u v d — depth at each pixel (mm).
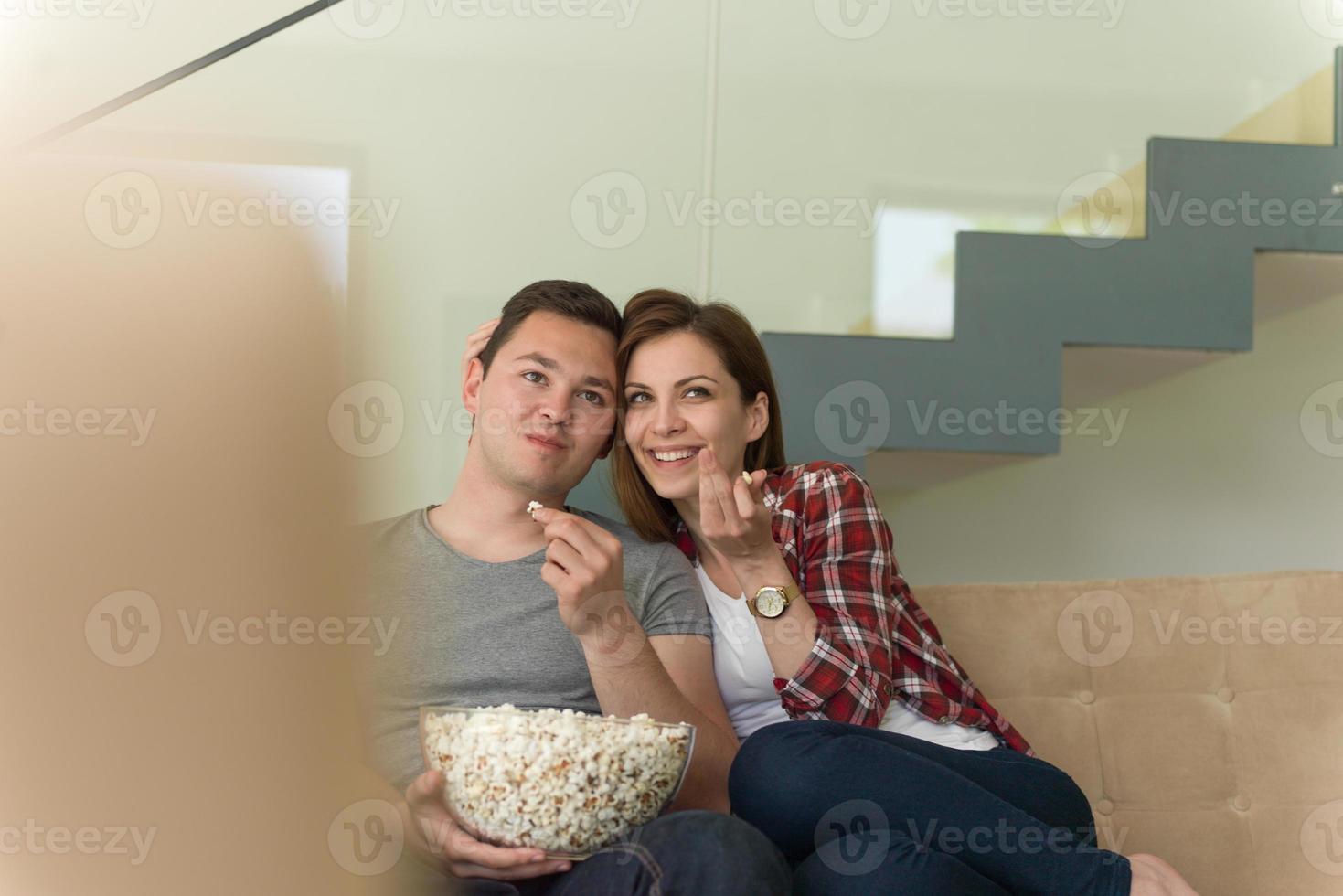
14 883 144
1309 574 1770
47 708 143
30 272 140
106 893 147
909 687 1570
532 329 1567
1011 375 2043
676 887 1006
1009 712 1711
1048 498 2973
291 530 147
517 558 1521
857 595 1560
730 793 1318
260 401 144
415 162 1996
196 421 142
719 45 2066
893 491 2957
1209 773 1668
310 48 1962
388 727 241
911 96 2100
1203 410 3010
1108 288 2072
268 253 148
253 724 149
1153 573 2975
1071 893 1209
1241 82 2172
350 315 226
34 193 144
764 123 2061
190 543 140
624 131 2041
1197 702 1705
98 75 1851
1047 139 2123
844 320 2059
